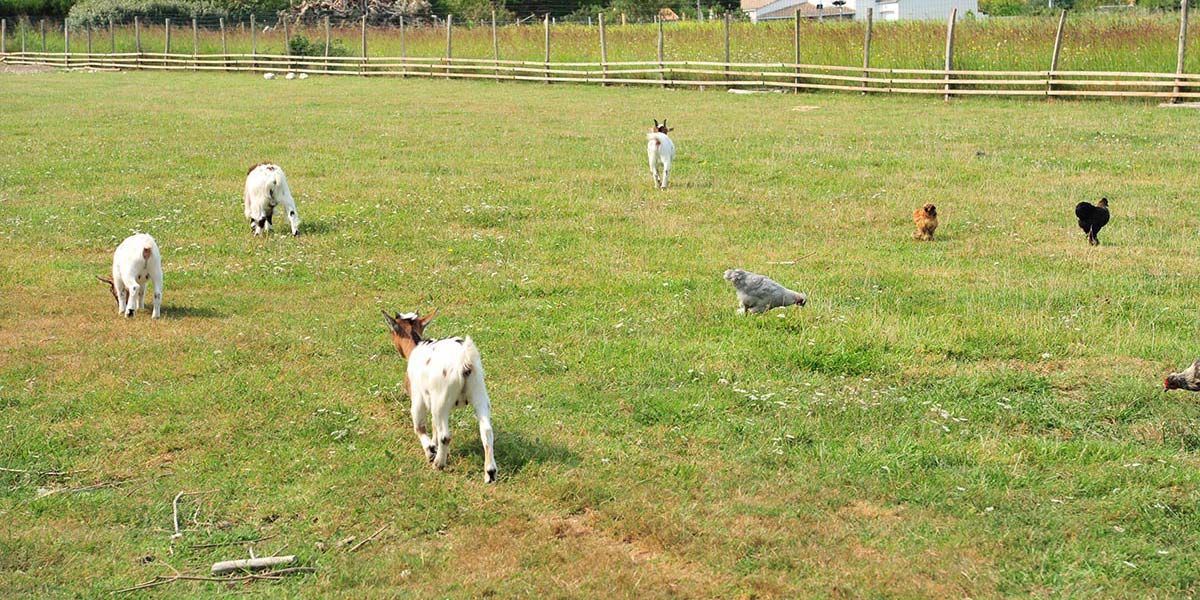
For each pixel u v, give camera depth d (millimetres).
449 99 35281
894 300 11961
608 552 6590
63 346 10484
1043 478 7508
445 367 7277
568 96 36031
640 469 7645
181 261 14039
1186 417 8578
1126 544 6586
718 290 12398
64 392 9227
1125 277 12766
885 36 37688
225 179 20234
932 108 30094
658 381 9453
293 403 8945
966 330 10656
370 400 9047
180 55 50531
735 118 28859
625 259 13953
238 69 48812
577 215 16719
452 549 6629
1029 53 33906
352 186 19312
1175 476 7477
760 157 22109
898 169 20438
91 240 15164
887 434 8305
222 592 6195
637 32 44344
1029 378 9453
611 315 11539
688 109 31312
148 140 25594
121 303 11719
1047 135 23859
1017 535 6688
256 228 15453
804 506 7113
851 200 17719
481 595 6117
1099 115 27062
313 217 16781
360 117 30062
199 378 9617
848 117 28547
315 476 7598
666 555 6562
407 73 44906
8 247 14781
